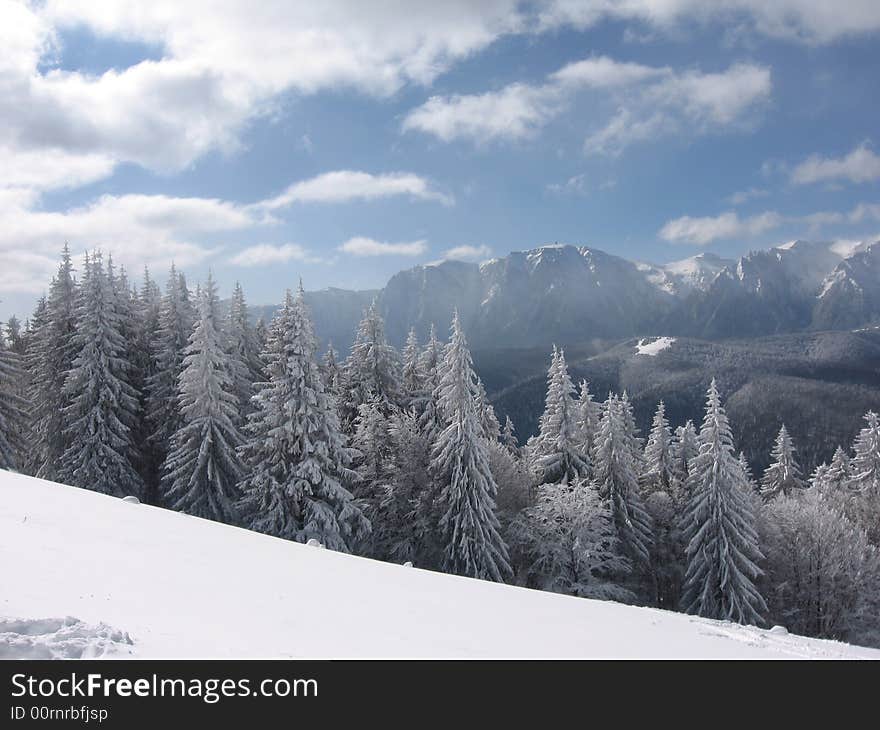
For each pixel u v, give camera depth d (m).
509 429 52.78
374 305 40.22
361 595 9.92
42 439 35.12
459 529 31.48
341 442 29.62
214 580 8.97
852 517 46.19
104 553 9.22
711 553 34.28
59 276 36.69
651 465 45.25
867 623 37.34
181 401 31.17
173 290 37.41
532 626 9.68
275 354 30.11
